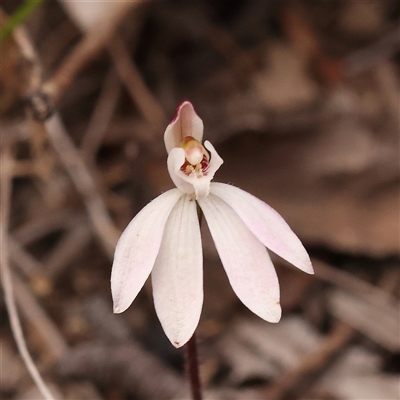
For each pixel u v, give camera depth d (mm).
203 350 181
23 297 181
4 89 195
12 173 191
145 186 192
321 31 238
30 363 161
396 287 187
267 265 141
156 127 202
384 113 216
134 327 182
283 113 202
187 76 227
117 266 139
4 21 187
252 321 185
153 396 173
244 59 227
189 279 141
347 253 193
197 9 232
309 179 194
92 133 201
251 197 144
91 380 175
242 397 173
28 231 195
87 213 195
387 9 239
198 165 146
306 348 180
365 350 179
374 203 192
